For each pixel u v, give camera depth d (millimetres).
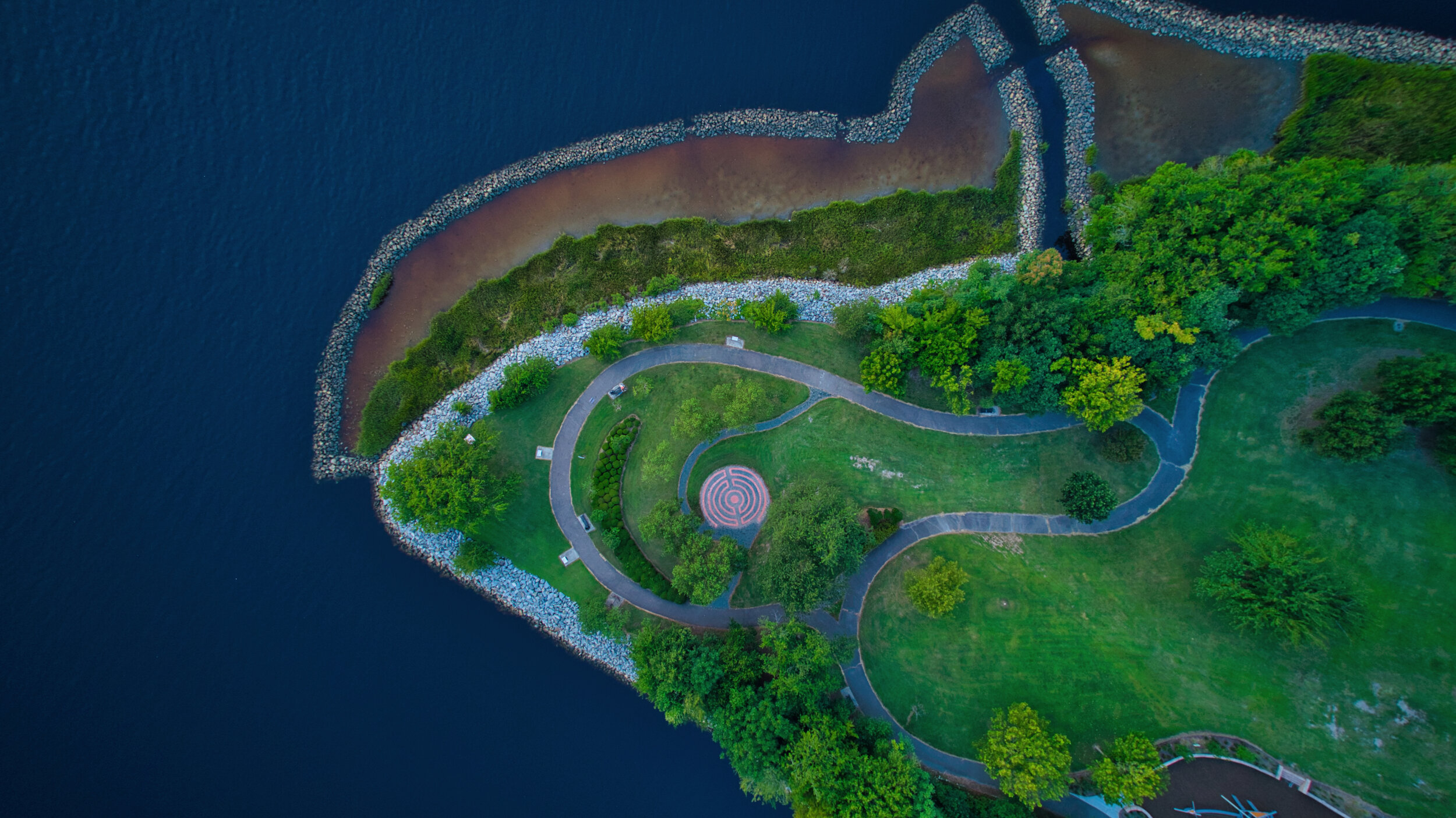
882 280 62875
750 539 61156
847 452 60719
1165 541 57344
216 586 62031
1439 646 52938
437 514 55281
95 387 61250
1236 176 52156
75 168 61250
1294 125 58438
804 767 50625
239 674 61562
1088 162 61656
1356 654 54094
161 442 62031
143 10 61750
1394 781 52344
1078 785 56094
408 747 61688
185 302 62938
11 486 59438
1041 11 62562
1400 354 54594
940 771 57844
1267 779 54250
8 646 58750
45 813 58188
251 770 60875
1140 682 56875
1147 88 61344
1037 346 53250
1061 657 57812
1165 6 61188
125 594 60844
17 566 59344
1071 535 58375
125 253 62062
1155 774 50188
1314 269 49219
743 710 54000
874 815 49156
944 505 59625
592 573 62281
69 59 60875
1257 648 55469
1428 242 48188
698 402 61406
